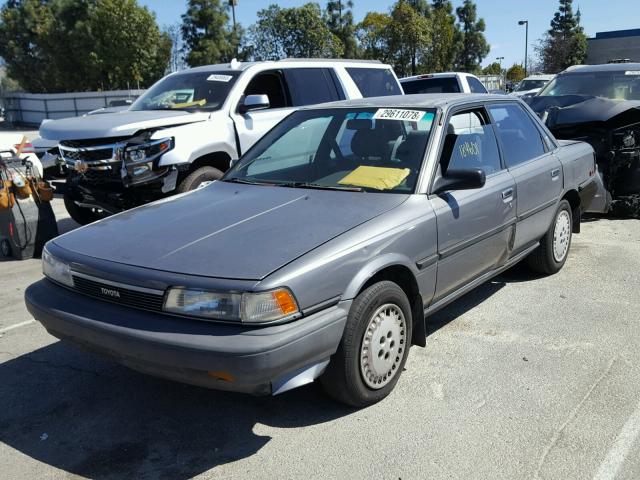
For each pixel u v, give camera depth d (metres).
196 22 43.56
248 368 2.79
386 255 3.42
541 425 3.31
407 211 3.66
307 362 3.01
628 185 7.93
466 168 4.10
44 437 3.36
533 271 5.75
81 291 3.34
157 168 6.58
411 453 3.10
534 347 4.28
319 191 3.98
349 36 50.03
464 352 4.22
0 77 51.91
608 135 7.80
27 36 45.75
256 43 45.66
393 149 4.14
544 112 8.48
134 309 3.10
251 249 3.17
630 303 5.06
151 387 3.88
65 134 6.94
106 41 39.50
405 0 45.06
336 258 3.15
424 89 13.97
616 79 9.67
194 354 2.82
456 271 4.07
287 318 2.91
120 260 3.23
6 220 7.00
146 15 39.72
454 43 53.97
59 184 7.74
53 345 4.55
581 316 4.81
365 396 3.43
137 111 7.62
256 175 4.51
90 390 3.86
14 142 7.69
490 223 4.36
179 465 3.08
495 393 3.66
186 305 2.93
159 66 41.31
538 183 5.04
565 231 5.79
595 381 3.77
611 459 3.01
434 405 3.54
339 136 4.43
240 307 2.86
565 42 48.72
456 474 2.92
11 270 6.65
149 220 3.77
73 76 42.69
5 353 4.43
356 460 3.05
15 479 2.99
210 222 3.58
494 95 5.08
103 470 3.05
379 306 3.39
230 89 7.50
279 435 3.30
